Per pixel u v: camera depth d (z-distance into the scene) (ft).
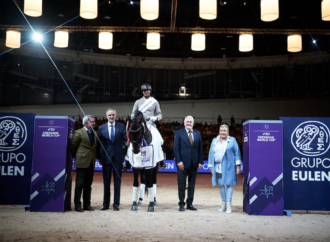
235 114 77.87
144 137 20.33
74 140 20.62
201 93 81.51
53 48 77.05
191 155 21.79
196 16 67.31
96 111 79.05
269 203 19.86
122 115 79.97
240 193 32.24
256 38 75.87
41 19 68.44
